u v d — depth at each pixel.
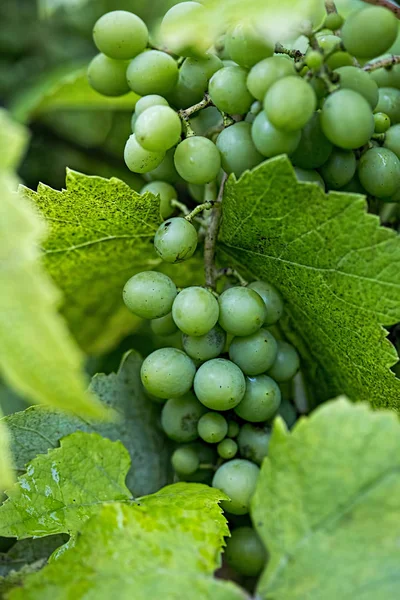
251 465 0.43
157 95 0.43
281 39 0.41
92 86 0.46
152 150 0.42
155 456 0.46
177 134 0.42
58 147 0.64
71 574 0.38
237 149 0.42
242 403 0.43
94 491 0.42
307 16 0.41
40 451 0.44
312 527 0.37
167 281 0.43
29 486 0.42
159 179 0.46
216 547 0.39
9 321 0.35
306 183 0.39
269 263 0.43
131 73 0.44
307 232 0.41
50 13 0.61
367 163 0.42
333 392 0.46
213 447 0.45
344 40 0.41
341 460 0.37
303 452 0.38
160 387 0.42
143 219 0.44
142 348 0.54
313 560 0.37
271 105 0.39
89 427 0.45
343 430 0.37
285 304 0.44
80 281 0.47
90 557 0.39
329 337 0.43
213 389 0.42
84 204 0.43
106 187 0.42
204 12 0.42
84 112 0.62
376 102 0.42
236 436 0.44
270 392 0.43
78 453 0.43
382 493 0.37
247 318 0.42
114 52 0.44
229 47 0.41
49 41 0.67
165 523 0.40
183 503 0.41
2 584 0.42
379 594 0.36
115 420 0.45
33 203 0.43
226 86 0.41
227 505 0.42
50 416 0.44
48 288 0.35
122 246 0.45
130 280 0.43
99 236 0.45
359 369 0.43
